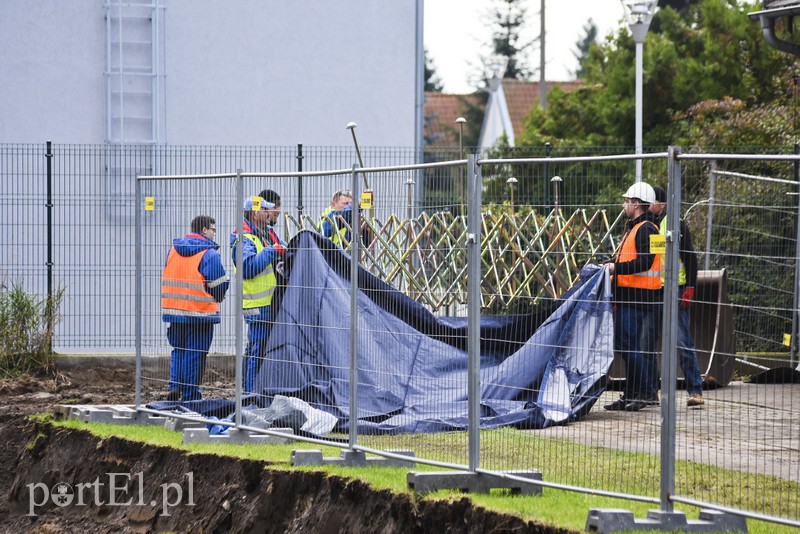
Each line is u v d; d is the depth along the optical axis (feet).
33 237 152.05
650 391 63.46
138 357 97.45
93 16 172.45
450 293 77.20
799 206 64.85
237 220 85.51
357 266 76.64
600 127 251.39
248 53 177.17
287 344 85.46
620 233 113.91
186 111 175.42
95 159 156.97
